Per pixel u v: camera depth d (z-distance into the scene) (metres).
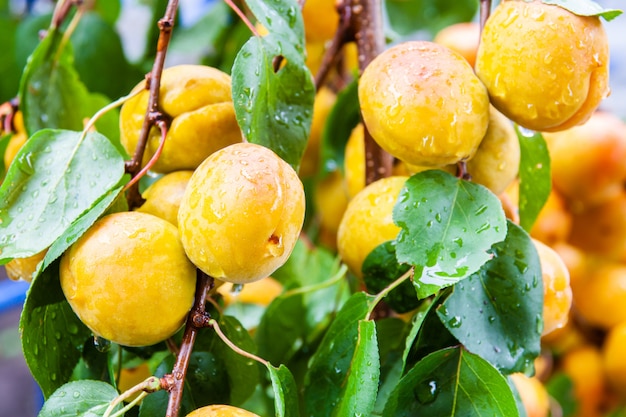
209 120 0.52
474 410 0.51
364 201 0.55
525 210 0.59
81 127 0.64
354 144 0.64
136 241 0.48
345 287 0.64
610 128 0.73
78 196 0.50
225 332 0.54
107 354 0.52
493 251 0.52
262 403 0.61
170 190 0.52
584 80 0.51
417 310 0.55
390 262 0.53
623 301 0.76
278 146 0.52
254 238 0.47
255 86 0.51
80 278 0.48
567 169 0.73
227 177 0.48
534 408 0.63
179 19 0.83
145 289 0.48
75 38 0.74
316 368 0.52
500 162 0.54
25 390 1.27
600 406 0.79
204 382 0.53
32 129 0.62
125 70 0.75
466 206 0.51
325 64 0.63
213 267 0.48
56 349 0.51
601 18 0.52
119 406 0.49
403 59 0.52
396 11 0.95
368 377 0.48
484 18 0.54
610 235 0.76
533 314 0.51
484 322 0.51
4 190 0.50
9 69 0.81
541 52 0.50
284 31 0.53
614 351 0.76
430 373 0.51
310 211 0.77
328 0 0.69
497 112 0.54
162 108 0.53
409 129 0.50
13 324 1.43
